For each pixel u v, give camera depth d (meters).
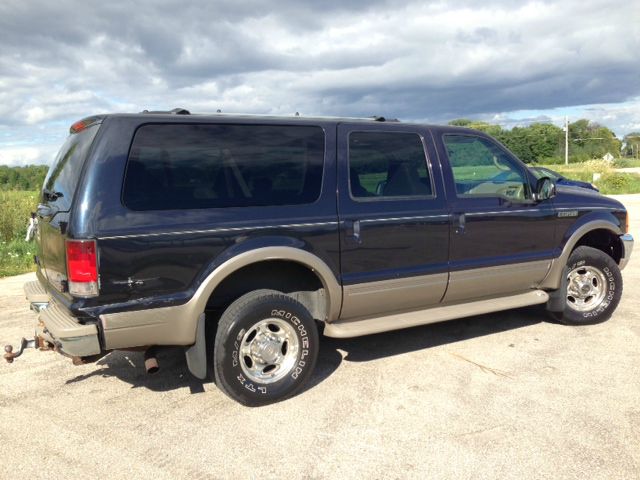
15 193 12.85
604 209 5.61
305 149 4.16
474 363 4.64
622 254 5.82
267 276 4.17
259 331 3.90
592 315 5.57
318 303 4.34
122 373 4.62
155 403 4.02
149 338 3.59
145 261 3.50
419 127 4.73
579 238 5.39
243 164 3.91
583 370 4.44
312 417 3.74
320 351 5.03
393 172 4.53
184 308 3.63
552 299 5.45
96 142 3.50
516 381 4.25
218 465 3.18
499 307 4.93
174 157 3.68
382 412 3.78
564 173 34.12
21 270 9.42
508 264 5.00
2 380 4.50
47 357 5.04
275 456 3.26
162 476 3.08
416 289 4.57
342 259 4.19
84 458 3.29
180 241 3.59
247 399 3.84
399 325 4.42
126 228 3.46
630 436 3.39
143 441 3.47
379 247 4.34
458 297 4.88
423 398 3.98
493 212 4.88
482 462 3.14
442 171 4.74
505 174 5.12
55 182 4.02
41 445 3.45
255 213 3.86
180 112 3.92
